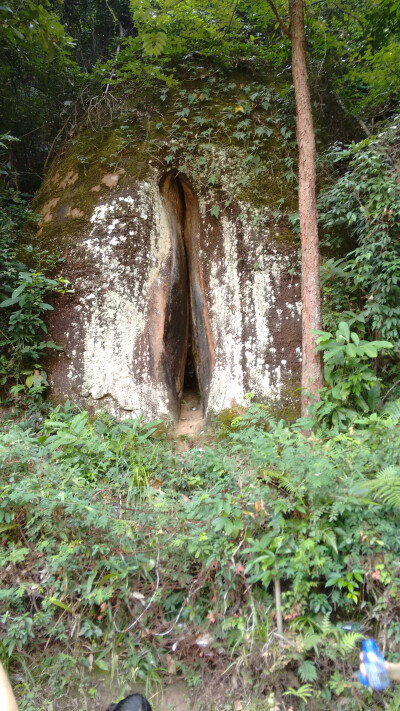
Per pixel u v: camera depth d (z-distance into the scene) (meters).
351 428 3.87
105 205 5.86
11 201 6.97
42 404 5.44
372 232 5.06
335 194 5.40
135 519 3.45
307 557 2.97
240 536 3.21
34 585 3.18
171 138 6.03
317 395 4.68
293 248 5.71
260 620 3.03
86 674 3.06
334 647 2.86
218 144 5.97
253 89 6.34
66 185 6.23
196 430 5.54
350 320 5.03
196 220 6.04
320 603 2.96
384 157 5.21
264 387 5.42
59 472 3.66
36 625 3.14
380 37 7.11
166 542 3.29
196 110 6.16
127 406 5.41
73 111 7.01
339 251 5.76
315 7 6.87
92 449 4.21
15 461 3.72
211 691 2.95
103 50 10.80
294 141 6.03
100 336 5.59
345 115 6.70
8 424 5.05
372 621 2.96
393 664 2.38
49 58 6.29
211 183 5.86
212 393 5.54
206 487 4.05
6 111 8.19
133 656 3.07
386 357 5.12
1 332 5.56
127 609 3.21
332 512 3.00
